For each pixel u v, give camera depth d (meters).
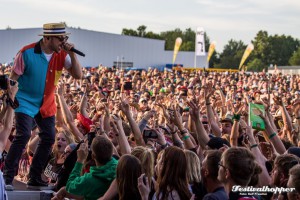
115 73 42.75
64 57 8.34
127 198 6.90
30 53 8.16
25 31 63.09
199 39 69.75
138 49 78.25
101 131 8.60
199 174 7.22
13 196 7.99
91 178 7.34
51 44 8.11
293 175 5.62
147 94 21.23
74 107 12.66
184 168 6.75
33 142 10.05
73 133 10.41
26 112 8.12
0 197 6.23
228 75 48.28
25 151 10.33
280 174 6.61
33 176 8.37
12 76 8.14
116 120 8.60
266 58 170.12
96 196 7.34
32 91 8.21
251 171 6.01
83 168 8.17
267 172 7.68
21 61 8.13
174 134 9.42
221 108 16.67
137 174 6.93
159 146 9.20
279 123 13.49
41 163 8.39
